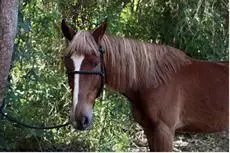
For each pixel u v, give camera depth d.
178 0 5.60
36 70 4.88
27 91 4.81
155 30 5.75
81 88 2.86
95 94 2.99
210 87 3.27
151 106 3.15
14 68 4.78
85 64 2.88
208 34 5.70
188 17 5.58
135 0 5.87
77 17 5.49
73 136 5.25
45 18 4.99
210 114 3.27
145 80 3.16
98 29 2.99
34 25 5.00
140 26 5.71
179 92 3.22
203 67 3.34
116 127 5.25
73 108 2.86
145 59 3.17
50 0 5.31
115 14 5.39
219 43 5.75
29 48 4.70
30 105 4.91
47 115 5.06
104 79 3.04
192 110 3.26
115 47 3.14
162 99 3.15
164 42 5.77
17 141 4.78
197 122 3.28
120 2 5.64
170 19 5.70
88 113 2.88
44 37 5.18
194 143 5.60
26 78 4.73
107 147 5.12
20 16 4.52
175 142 5.66
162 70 3.19
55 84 5.10
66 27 3.13
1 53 3.85
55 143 5.07
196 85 3.26
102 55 3.02
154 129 3.17
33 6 4.95
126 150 5.19
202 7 5.64
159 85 3.17
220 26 5.73
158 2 5.75
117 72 3.13
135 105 3.26
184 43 5.68
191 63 3.34
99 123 5.18
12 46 3.93
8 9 3.81
